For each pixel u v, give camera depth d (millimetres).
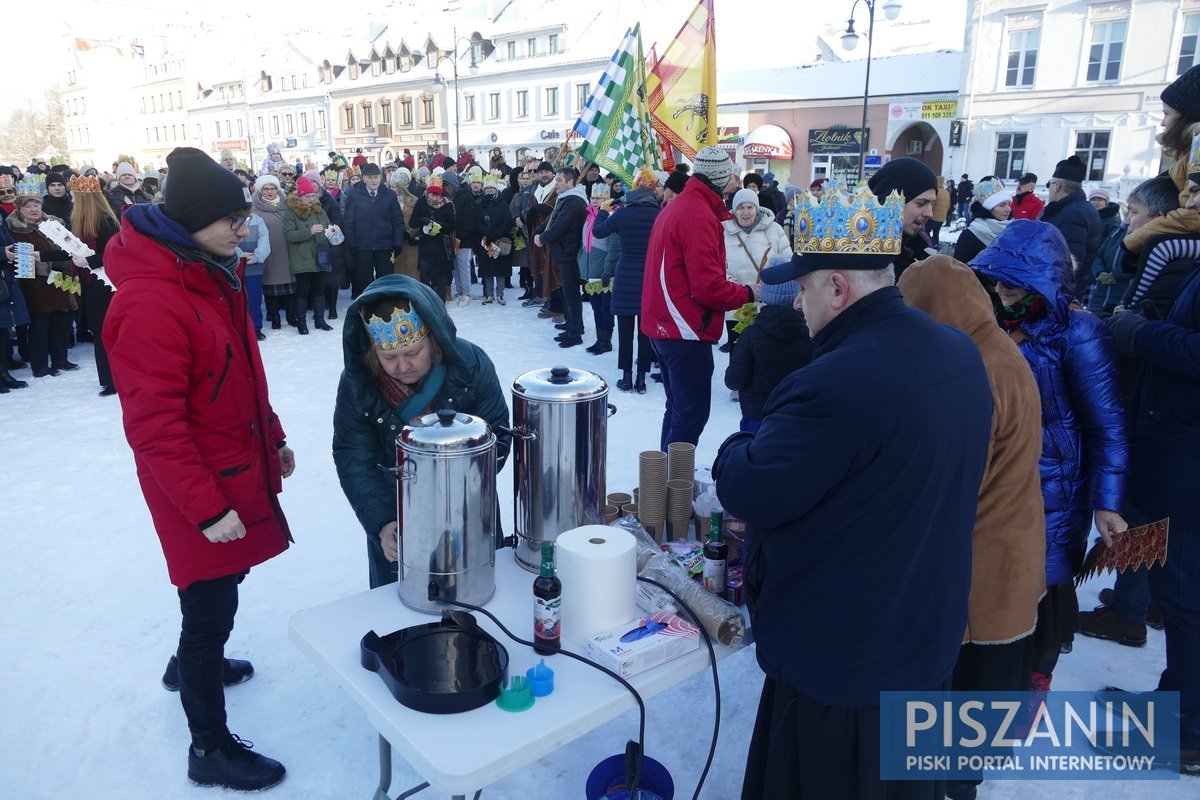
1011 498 1754
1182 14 18547
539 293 9703
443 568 1619
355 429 1937
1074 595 2145
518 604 1699
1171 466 2055
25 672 2578
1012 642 1808
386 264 8578
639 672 1464
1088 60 19969
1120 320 2189
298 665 2641
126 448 4750
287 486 4191
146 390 1673
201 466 1749
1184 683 2168
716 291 3467
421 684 1354
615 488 4148
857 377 1241
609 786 1788
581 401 1747
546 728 1292
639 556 1788
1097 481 2014
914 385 1253
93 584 3152
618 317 5887
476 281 11938
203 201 1732
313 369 6570
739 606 1718
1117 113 19812
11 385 5992
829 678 1370
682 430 3850
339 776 2141
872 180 2934
